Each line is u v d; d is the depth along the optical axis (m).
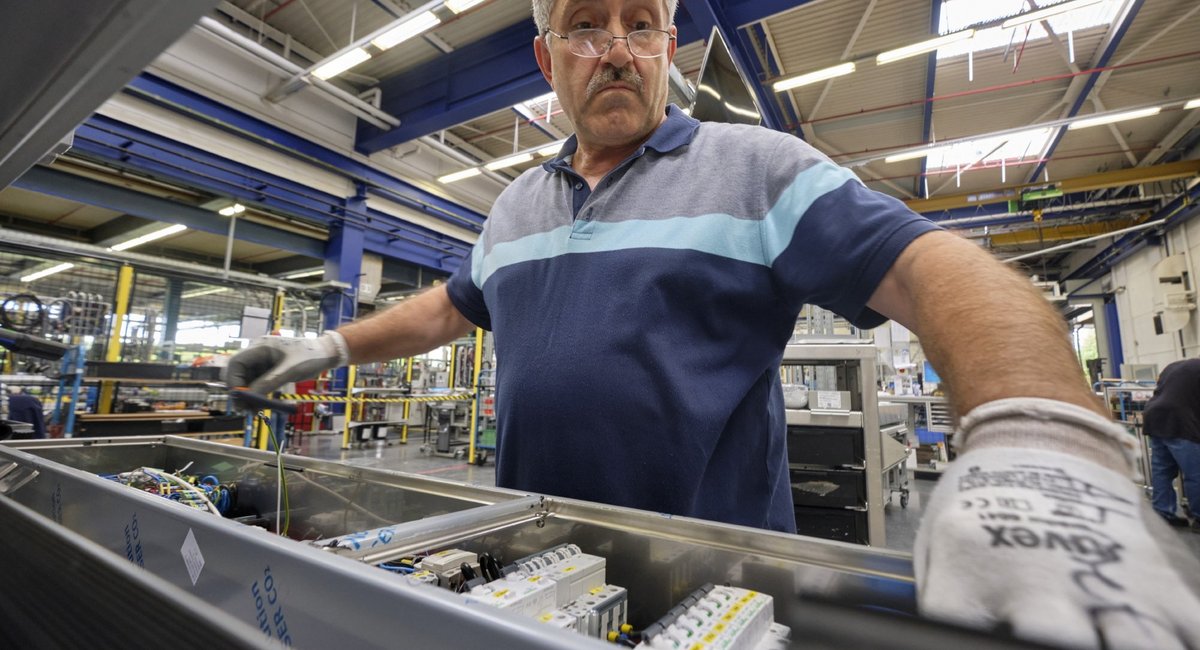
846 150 6.66
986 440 0.26
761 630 0.36
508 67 5.01
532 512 0.52
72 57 0.35
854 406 1.98
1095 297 9.70
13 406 2.82
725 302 0.62
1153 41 4.55
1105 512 0.22
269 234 6.12
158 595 0.31
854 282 0.47
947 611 0.21
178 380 3.47
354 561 0.28
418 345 0.90
